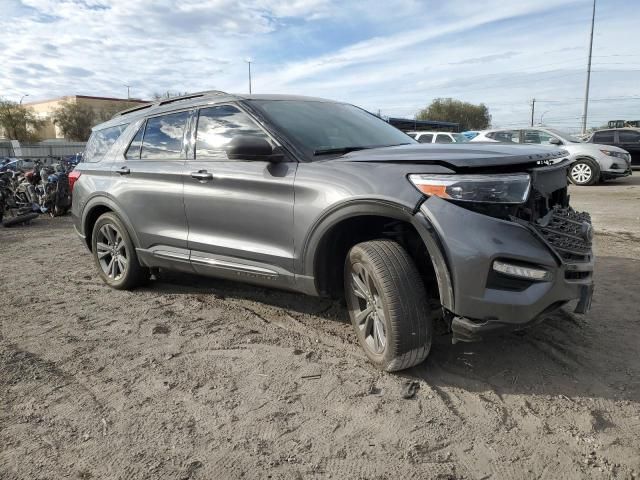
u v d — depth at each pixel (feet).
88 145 18.57
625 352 10.97
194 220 13.47
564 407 9.05
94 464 7.92
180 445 8.33
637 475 7.31
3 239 28.09
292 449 8.14
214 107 13.51
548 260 8.94
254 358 11.31
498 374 10.24
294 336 12.43
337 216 10.32
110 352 11.91
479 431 8.45
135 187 15.03
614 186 43.52
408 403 9.30
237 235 12.52
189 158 13.80
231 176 12.34
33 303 15.74
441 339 11.75
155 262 15.05
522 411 8.98
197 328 13.17
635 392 9.45
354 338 12.17
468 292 8.91
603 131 54.44
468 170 9.22
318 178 10.77
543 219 9.70
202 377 10.54
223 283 17.02
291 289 11.78
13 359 11.62
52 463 7.97
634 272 16.63
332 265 11.37
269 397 9.67
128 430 8.79
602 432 8.32
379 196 9.64
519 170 9.56
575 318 12.78
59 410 9.48
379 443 8.21
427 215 9.11
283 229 11.42
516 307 8.85
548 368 10.42
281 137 11.79
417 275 9.78
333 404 9.36
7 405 9.70
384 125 14.85
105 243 17.10
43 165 40.70
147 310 14.69
